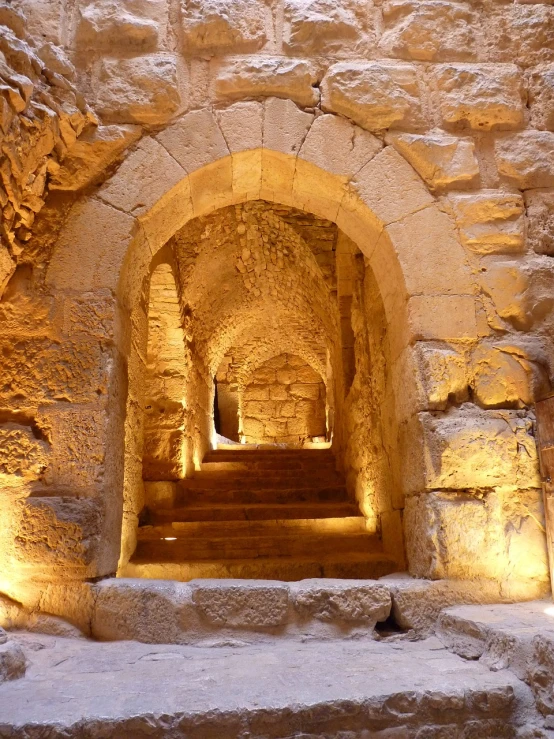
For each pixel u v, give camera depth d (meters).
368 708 1.59
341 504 5.23
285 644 2.24
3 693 1.67
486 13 3.10
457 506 2.50
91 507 2.43
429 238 2.82
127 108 2.85
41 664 1.97
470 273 2.79
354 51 3.01
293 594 2.35
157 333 5.94
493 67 3.01
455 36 3.04
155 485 5.18
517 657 1.78
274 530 4.55
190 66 2.95
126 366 2.89
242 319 9.03
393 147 2.91
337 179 2.89
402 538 3.48
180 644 2.24
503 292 2.77
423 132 2.93
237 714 1.52
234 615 2.30
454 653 2.10
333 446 6.98
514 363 2.70
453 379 2.66
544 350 2.71
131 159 2.82
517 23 3.08
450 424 2.59
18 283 2.66
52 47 2.67
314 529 4.58
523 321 2.75
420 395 2.63
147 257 3.06
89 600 2.33
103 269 2.70
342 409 6.18
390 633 2.39
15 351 2.59
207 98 2.92
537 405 2.57
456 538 2.48
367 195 2.87
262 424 11.25
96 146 2.80
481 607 2.34
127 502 3.80
